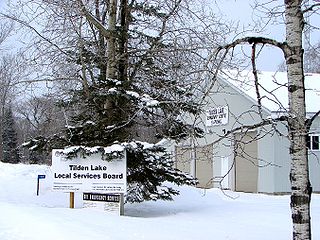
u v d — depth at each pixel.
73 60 14.18
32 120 40.38
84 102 14.18
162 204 16.61
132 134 14.72
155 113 12.80
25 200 18.05
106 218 11.63
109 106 13.88
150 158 13.96
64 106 14.41
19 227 9.82
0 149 48.69
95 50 14.52
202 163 28.08
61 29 13.49
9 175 27.72
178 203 17.09
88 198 13.70
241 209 15.01
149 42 13.85
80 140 14.18
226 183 25.66
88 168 13.47
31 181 24.64
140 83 13.78
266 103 20.89
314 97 22.47
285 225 11.31
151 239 9.07
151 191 14.40
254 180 23.88
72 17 13.25
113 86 13.61
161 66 13.23
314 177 22.17
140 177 14.09
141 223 11.13
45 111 15.85
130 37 14.17
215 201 18.36
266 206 16.17
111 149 12.98
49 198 18.80
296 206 6.38
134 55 14.09
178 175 14.33
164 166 14.16
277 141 22.55
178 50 12.05
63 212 12.35
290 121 6.37
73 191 13.53
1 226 9.93
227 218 12.68
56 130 15.59
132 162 13.71
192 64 11.52
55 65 14.10
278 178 22.50
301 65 6.51
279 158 22.56
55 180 13.69
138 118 13.61
